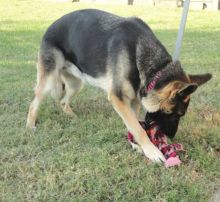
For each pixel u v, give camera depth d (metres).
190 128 2.93
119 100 2.70
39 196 2.29
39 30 7.33
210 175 2.44
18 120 3.23
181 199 2.24
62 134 2.98
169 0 11.57
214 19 8.69
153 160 2.57
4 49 5.68
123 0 12.03
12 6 11.12
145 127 2.73
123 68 2.66
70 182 2.38
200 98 3.60
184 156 2.62
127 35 2.70
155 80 2.55
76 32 2.98
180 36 3.21
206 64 4.71
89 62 2.90
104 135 2.88
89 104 3.53
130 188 2.33
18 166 2.55
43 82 3.15
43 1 12.47
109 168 2.50
